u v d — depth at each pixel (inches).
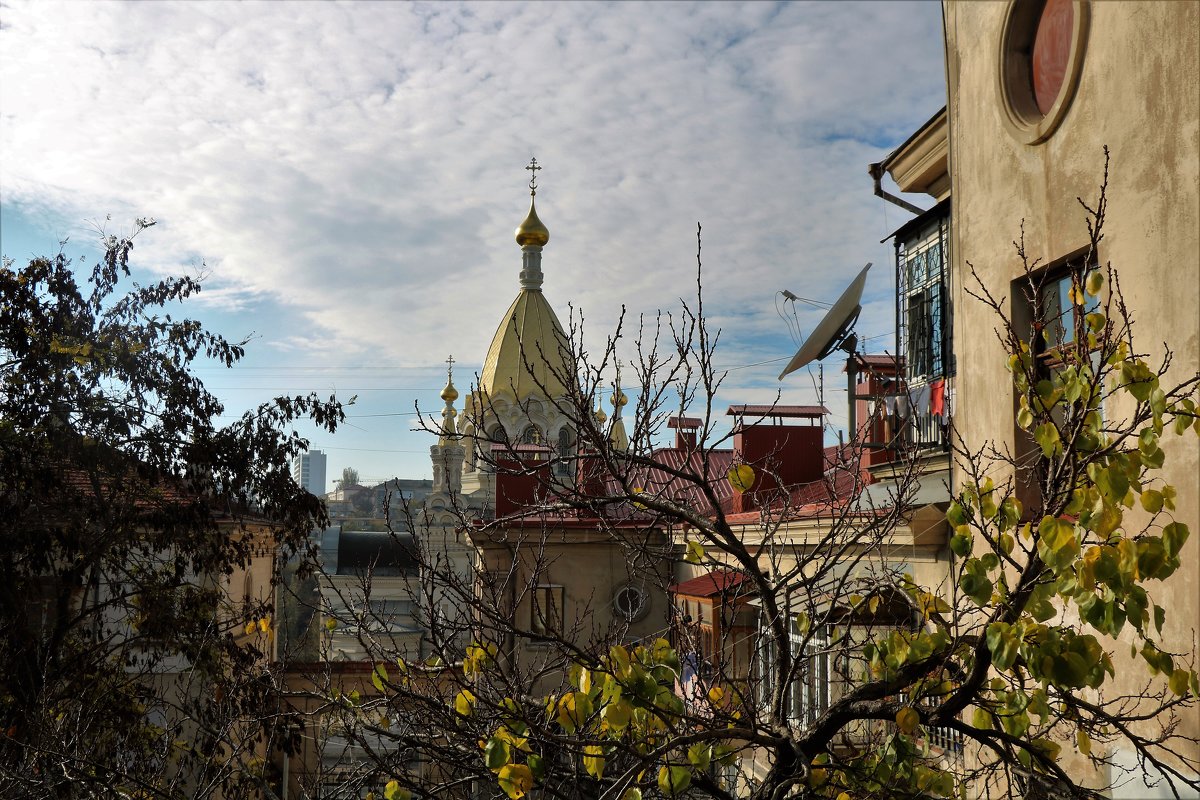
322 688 289.3
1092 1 267.6
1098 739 230.8
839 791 207.6
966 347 328.5
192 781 573.3
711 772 245.0
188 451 604.4
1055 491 165.5
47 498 568.4
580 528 676.1
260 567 1014.4
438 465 2324.1
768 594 197.6
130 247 618.2
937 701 197.3
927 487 362.6
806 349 458.3
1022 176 299.0
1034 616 161.2
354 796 259.3
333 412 655.8
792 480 688.4
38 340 567.5
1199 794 217.8
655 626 744.3
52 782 326.0
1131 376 159.8
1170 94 237.3
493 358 2300.7
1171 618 232.4
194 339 623.8
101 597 693.9
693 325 214.8
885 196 458.0
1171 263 235.5
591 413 210.5
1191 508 226.7
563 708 174.9
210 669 569.6
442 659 236.2
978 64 326.3
